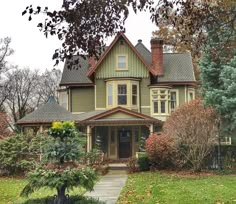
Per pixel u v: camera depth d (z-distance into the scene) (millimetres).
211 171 21031
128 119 26906
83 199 10258
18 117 53562
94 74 30250
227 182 16234
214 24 6453
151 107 29688
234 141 24156
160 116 29531
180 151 21250
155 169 22062
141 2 5395
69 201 9914
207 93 22797
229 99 22156
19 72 55094
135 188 15188
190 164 21562
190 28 6453
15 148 21422
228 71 22781
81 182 9703
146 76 30047
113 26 5488
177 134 21219
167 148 21375
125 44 30172
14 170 21578
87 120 26984
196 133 20891
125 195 13500
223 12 6285
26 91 55406
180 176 19141
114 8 5320
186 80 30438
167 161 21766
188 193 13312
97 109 30047
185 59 32531
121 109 27250
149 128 26906
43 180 9570
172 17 6332
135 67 30094
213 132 20906
